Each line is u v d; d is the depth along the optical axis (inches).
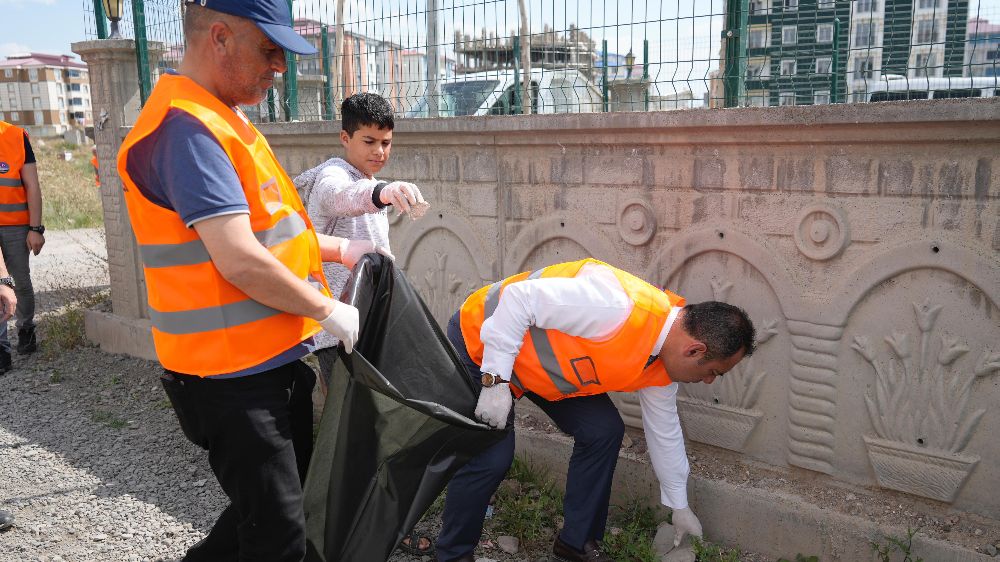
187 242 71.8
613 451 102.3
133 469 144.2
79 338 228.1
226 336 73.5
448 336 108.7
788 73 115.3
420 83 153.9
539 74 139.3
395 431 81.7
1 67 2642.7
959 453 98.9
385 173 156.2
